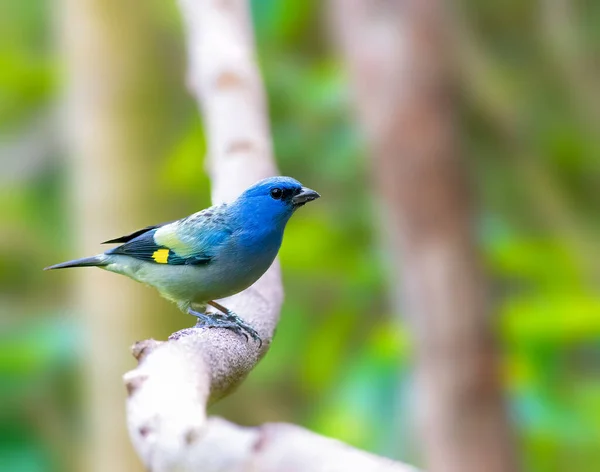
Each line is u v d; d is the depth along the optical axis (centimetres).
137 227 1166
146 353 445
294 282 1291
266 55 1270
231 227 810
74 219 1269
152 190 1171
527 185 1274
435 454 903
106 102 1154
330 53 1309
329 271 1209
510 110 1259
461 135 1034
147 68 1159
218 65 888
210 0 938
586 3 1304
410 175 955
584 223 1247
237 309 774
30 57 1486
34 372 1227
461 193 958
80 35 1152
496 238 1154
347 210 1235
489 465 884
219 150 866
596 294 1045
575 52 1291
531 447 961
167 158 1180
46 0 1428
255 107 883
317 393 1299
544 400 943
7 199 1394
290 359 1291
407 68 968
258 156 856
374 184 1029
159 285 857
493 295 1043
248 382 1359
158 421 291
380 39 977
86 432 1191
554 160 1277
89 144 1162
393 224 973
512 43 1327
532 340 948
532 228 1275
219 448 246
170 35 1186
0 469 1212
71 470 1253
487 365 909
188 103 1218
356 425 983
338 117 1247
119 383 1138
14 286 1405
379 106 975
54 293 1397
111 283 1133
